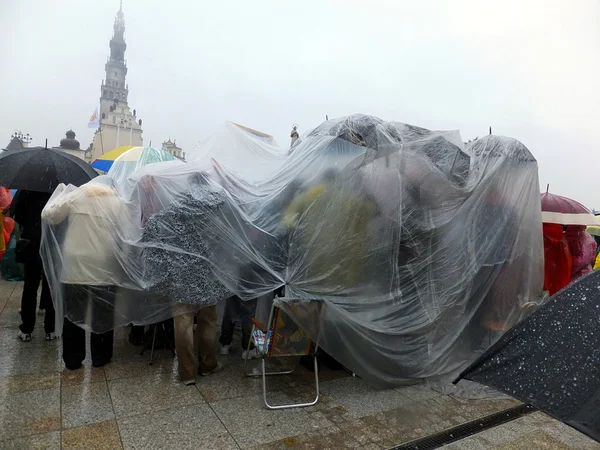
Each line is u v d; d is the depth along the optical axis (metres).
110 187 3.95
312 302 3.46
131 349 4.45
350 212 3.77
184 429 3.01
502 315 4.31
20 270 6.78
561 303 1.87
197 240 3.51
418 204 3.93
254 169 4.82
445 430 3.26
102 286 3.60
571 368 1.65
